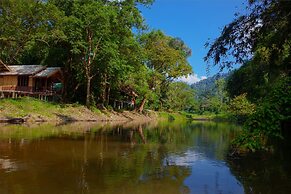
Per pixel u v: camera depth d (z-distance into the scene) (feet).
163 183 32.58
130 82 170.09
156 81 201.16
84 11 127.85
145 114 196.24
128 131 89.45
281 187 31.68
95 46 138.62
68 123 106.11
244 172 37.68
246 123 32.30
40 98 142.72
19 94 143.23
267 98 34.14
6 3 116.47
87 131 82.23
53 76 149.38
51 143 56.85
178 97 292.61
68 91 158.81
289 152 49.78
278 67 38.78
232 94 135.03
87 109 138.62
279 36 30.07
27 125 89.45
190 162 43.52
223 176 35.81
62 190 29.12
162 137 76.54
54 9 120.16
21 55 180.55
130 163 42.04
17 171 35.35
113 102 186.80
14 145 52.49
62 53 146.92
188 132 95.40
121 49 151.84
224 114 276.21
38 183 31.01
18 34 123.85
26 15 119.24
